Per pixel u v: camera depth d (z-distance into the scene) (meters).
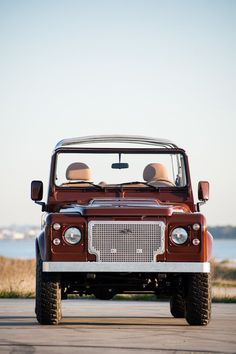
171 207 18.78
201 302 18.91
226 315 23.09
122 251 18.39
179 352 14.72
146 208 18.52
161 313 23.80
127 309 25.31
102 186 20.77
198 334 17.53
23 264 55.41
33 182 20.31
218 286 49.50
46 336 17.02
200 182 20.31
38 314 19.30
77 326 19.14
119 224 18.41
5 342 16.02
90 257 18.42
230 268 90.44
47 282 18.91
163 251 18.41
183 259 18.45
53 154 20.91
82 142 21.14
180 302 21.97
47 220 18.62
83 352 14.62
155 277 19.11
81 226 18.50
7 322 20.39
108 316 22.70
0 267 51.53
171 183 20.97
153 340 16.42
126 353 14.52
